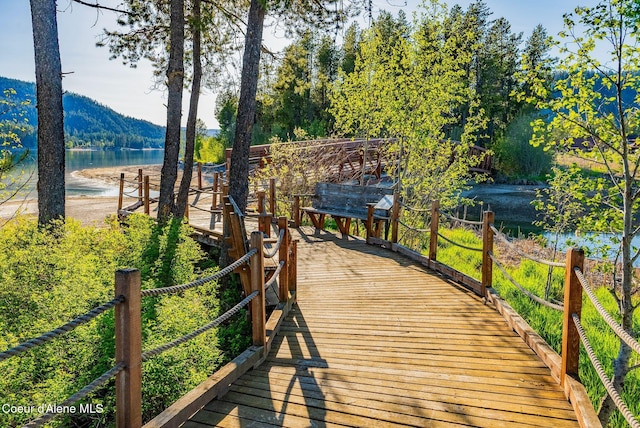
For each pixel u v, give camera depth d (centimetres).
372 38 1195
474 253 1036
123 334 217
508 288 711
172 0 869
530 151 3241
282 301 475
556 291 736
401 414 272
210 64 1138
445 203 1227
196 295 516
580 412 253
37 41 692
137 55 1042
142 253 664
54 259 495
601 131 427
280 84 1117
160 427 238
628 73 401
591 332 557
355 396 295
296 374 331
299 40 889
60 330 186
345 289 567
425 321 443
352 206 963
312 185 1273
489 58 3828
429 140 1095
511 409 275
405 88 1073
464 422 262
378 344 386
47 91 698
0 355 162
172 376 350
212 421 267
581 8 394
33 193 1650
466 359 352
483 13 3925
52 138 707
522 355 358
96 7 812
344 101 1295
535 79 457
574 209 657
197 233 889
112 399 335
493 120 3991
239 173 724
